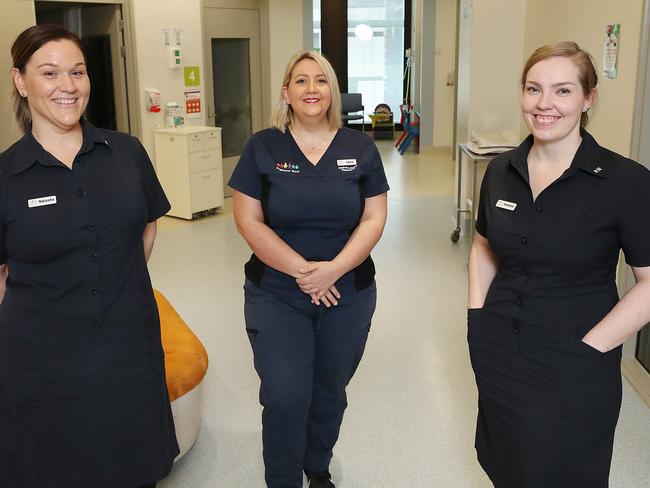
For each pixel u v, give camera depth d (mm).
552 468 1748
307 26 9094
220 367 3719
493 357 1844
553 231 1715
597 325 1712
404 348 3936
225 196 8391
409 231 6488
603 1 3938
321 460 2555
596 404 1721
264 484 2699
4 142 5562
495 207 1834
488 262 1977
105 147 1990
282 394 2209
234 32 8148
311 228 2307
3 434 1979
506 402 1811
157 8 6957
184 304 4695
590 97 1723
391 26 12648
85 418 1969
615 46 3734
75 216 1889
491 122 6273
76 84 1859
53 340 1918
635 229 1667
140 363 2029
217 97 8188
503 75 6184
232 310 4574
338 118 2367
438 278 5156
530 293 1768
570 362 1723
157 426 2105
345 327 2348
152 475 2119
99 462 2014
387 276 5219
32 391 1934
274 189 2277
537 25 5625
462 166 6648
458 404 3297
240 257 5777
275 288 2309
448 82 10805
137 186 2004
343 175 2297
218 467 2814
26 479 2004
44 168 1888
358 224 2383
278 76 8961
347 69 12820
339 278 2307
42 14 6770
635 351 3654
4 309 1931
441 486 2676
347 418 3178
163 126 7191
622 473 2717
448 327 4234
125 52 6773
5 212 1854
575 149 1738
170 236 6457
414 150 11461
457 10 10062
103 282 1939
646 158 3436
